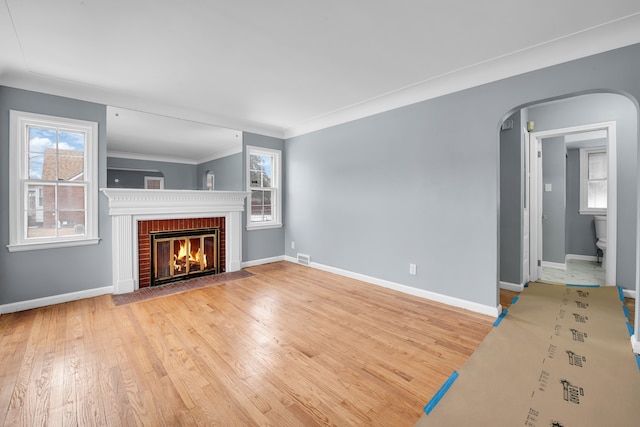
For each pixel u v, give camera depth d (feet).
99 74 9.27
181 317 8.98
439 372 6.10
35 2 5.81
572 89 7.47
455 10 6.18
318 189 14.97
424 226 10.64
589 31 6.91
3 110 9.06
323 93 10.99
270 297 10.83
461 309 9.60
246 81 9.89
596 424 4.58
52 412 4.92
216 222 14.14
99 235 10.78
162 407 5.06
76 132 10.42
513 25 6.73
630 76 6.72
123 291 11.22
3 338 7.53
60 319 8.73
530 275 13.00
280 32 7.02
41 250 9.73
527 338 7.51
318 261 15.14
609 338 7.41
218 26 6.75
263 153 16.16
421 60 8.46
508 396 5.28
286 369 6.23
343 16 6.40
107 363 6.42
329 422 4.72
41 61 8.37
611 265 11.23
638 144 6.68
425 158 10.56
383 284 12.07
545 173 15.66
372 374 6.04
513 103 8.48
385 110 11.78
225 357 6.70
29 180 9.55
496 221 8.93
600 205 17.44
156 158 12.66
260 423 4.70
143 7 6.02
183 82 9.94
